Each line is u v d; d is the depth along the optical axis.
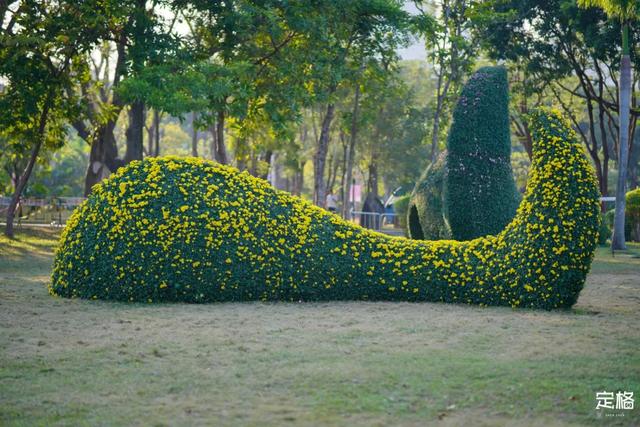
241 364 6.68
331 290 10.69
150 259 10.34
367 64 25.50
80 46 20.80
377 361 6.78
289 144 39.03
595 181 10.20
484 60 39.69
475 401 5.61
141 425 5.05
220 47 21.61
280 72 21.23
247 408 5.41
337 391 5.83
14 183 37.44
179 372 6.40
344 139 44.56
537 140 10.53
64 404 5.52
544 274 10.11
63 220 32.25
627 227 28.50
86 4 19.61
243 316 9.26
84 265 10.65
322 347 7.39
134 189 10.70
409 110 44.06
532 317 9.38
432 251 10.80
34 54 20.78
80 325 8.57
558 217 10.09
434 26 24.41
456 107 13.45
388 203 44.97
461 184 13.25
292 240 10.71
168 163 11.06
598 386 6.02
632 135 34.09
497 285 10.36
